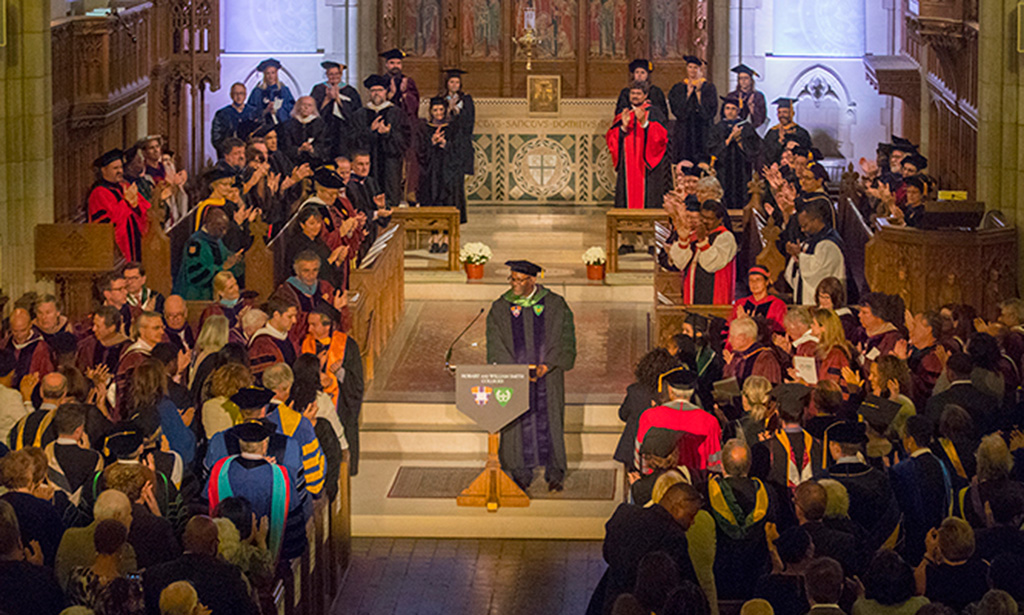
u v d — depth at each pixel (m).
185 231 15.48
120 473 7.76
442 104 19.05
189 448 9.22
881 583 6.93
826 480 7.95
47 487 8.02
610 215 17.17
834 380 10.23
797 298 12.96
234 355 10.01
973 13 15.46
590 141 20.62
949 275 12.63
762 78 21.70
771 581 7.43
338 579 10.27
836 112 21.81
